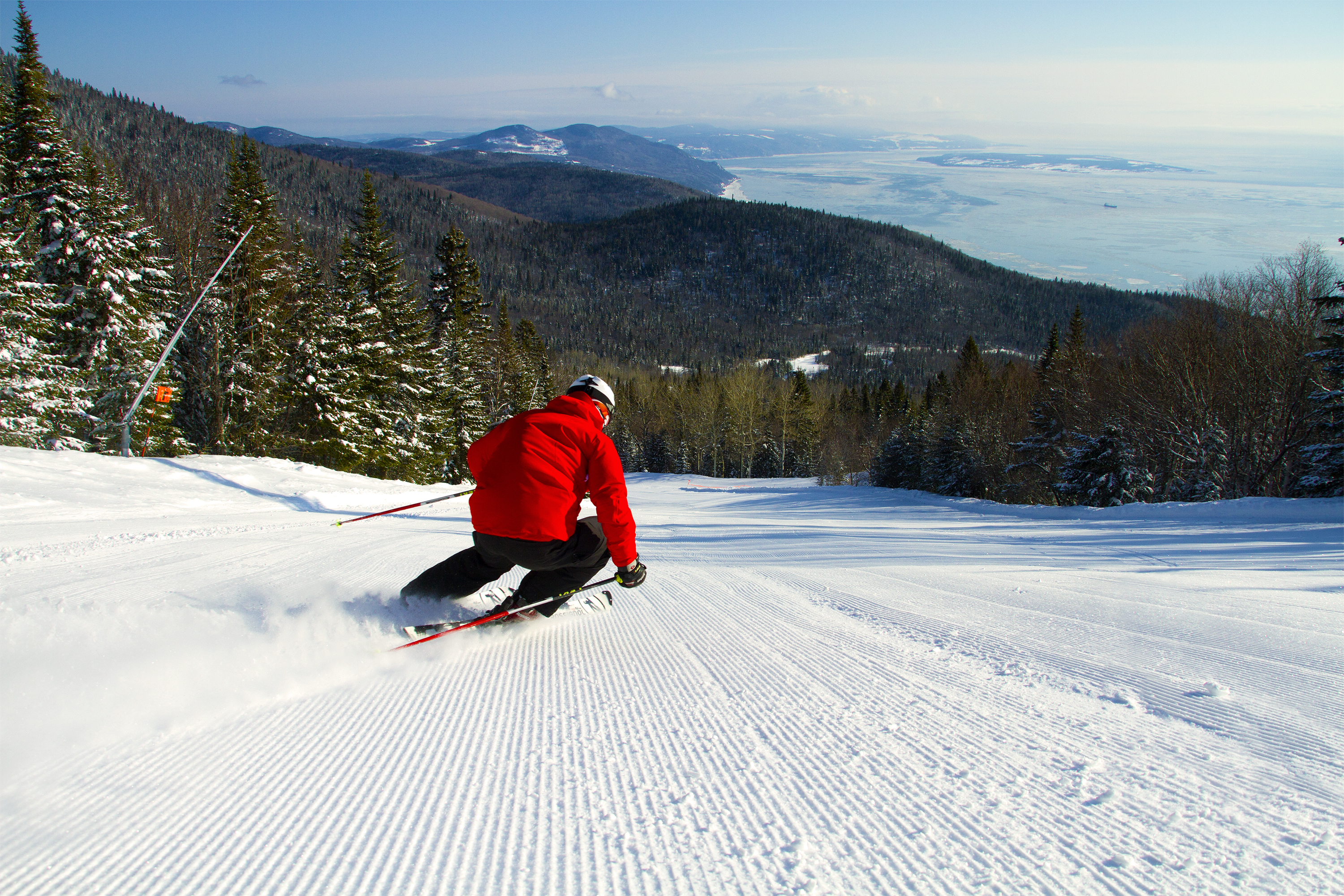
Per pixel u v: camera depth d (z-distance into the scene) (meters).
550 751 1.93
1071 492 25.52
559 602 3.20
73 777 1.70
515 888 1.32
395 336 31.25
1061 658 2.83
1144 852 1.39
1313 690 2.39
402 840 1.48
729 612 3.79
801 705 2.27
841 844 1.45
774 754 1.90
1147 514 14.66
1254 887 1.26
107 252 20.36
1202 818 1.52
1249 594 4.50
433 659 2.78
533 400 48.00
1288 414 22.83
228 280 23.42
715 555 7.69
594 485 3.03
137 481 11.74
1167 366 25.95
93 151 21.02
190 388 24.16
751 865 1.38
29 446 18.69
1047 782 1.71
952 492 38.78
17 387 18.03
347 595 3.64
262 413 24.94
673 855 1.42
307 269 26.70
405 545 6.68
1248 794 1.63
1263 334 23.56
